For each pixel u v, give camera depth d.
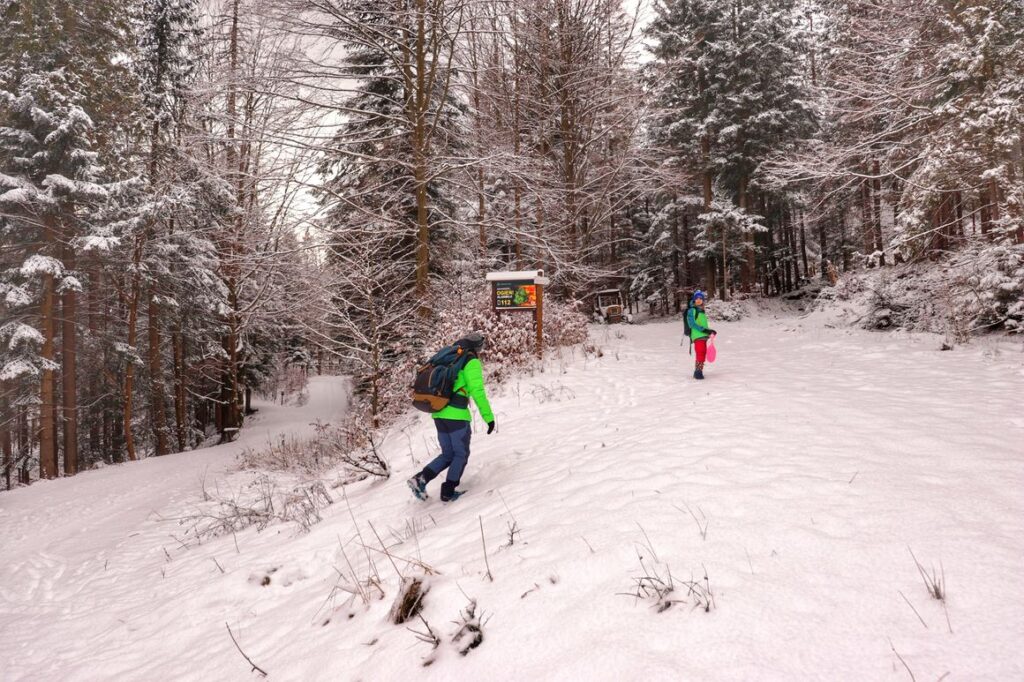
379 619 3.22
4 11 16.98
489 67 16.44
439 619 2.89
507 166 12.65
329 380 51.59
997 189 13.03
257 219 12.70
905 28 14.67
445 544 3.98
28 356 17.31
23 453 21.42
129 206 18.41
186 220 19.59
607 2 17.42
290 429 23.55
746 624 2.22
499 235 15.90
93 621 4.89
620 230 37.09
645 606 2.48
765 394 6.89
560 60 17.89
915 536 2.71
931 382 7.02
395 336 12.56
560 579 2.88
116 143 18.98
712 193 30.05
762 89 27.03
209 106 11.46
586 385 9.41
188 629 4.20
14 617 5.37
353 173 13.42
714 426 5.41
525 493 4.60
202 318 21.75
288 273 12.90
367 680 2.66
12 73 17.34
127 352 19.59
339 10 11.48
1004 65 12.64
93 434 25.75
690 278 37.25
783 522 3.03
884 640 2.01
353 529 5.23
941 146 13.30
